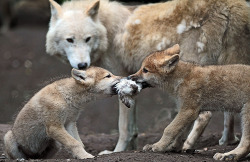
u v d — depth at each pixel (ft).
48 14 103.71
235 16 36.37
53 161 29.19
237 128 49.29
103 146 44.57
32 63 84.02
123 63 40.40
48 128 31.65
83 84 31.96
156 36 38.42
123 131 40.37
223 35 36.68
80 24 38.09
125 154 29.96
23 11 104.94
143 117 61.62
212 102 30.96
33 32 98.84
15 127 33.30
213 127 51.31
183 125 30.78
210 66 31.30
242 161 29.99
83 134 53.01
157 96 68.49
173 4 38.58
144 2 53.06
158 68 31.53
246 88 30.07
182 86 30.99
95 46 38.99
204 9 36.81
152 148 31.27
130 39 39.34
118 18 40.22
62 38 38.37
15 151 33.96
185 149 34.42
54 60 84.79
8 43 92.63
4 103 70.18
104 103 68.90
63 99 31.71
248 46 36.88
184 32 37.52
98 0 38.73
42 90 32.27
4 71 81.56
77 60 37.09
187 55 37.55
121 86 31.35
